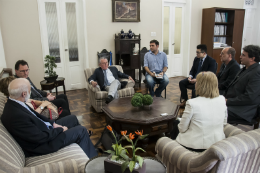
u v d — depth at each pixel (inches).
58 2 189.2
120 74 159.3
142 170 43.9
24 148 65.5
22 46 179.8
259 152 51.6
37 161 62.9
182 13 250.2
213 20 241.0
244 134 48.3
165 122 95.5
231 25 258.8
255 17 292.0
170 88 208.8
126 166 42.9
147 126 92.6
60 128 72.4
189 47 255.6
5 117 63.5
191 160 52.7
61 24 194.1
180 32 255.4
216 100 64.0
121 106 108.5
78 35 203.3
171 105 108.4
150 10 224.8
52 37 193.0
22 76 109.3
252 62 93.3
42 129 68.7
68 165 55.7
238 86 96.8
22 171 51.0
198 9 250.1
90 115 141.5
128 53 206.4
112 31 211.0
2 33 170.6
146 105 105.7
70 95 191.2
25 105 71.4
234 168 49.2
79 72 211.5
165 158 62.2
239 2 275.3
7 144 55.6
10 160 50.8
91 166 49.9
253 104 93.4
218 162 45.4
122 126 95.7
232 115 94.7
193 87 149.3
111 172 45.6
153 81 164.6
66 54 201.8
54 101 113.3
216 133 63.8
